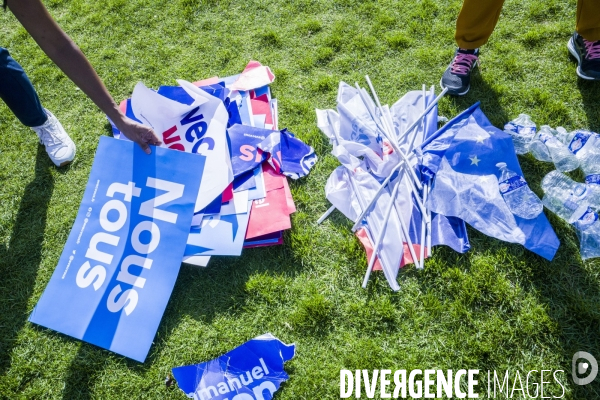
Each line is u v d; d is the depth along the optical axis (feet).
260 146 6.57
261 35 8.26
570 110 6.97
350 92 7.13
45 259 6.21
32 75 8.06
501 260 5.77
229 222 6.05
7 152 7.22
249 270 5.93
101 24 8.75
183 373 5.27
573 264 5.67
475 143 6.36
